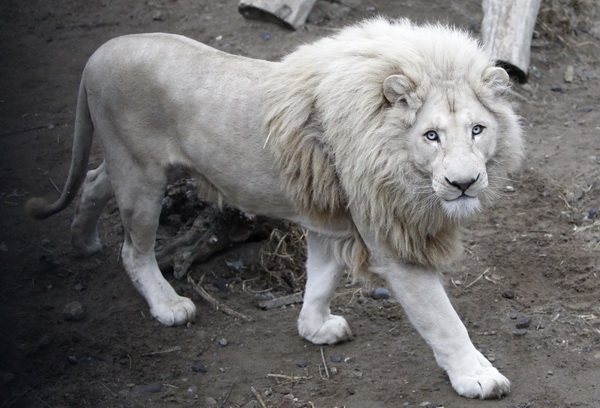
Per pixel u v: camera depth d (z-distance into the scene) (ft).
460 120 16.99
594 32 35.53
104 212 26.71
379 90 17.51
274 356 20.74
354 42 18.30
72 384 19.86
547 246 24.41
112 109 20.97
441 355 18.56
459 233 19.27
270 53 31.55
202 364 20.65
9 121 30.68
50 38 34.96
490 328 21.21
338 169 18.35
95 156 28.84
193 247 23.73
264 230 24.88
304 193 19.15
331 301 22.97
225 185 20.40
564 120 30.42
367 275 19.58
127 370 20.48
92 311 22.74
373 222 18.22
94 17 35.86
